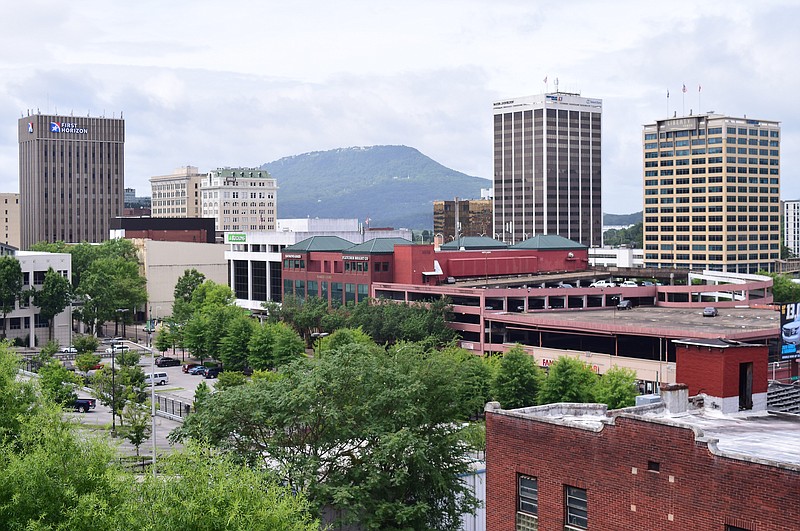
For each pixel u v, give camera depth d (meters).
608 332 163.12
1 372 77.19
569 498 45.50
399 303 198.25
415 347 83.56
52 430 56.38
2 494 49.94
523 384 128.62
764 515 37.88
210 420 63.53
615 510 43.12
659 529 41.44
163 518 45.03
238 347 181.12
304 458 61.50
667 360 155.50
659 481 41.44
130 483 51.25
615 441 43.19
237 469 49.59
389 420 65.12
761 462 37.97
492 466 48.72
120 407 124.06
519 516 47.53
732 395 50.84
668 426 41.12
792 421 49.66
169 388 171.12
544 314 187.75
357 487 60.62
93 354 191.38
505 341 186.12
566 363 127.00
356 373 65.50
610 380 124.94
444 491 66.31
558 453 45.59
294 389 64.06
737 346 51.03
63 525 46.97
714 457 39.47
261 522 45.28
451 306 192.88
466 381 80.56
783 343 142.88
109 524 46.91
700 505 39.97
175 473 49.62
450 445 69.50
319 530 57.59
